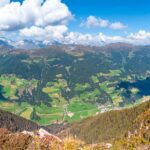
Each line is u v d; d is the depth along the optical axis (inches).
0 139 1754.4
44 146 1716.3
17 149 1705.2
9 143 1736.0
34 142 1731.1
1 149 1708.9
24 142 1740.9
